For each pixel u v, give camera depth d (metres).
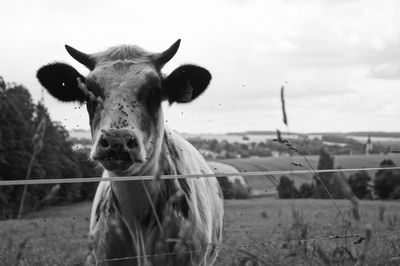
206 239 5.98
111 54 5.95
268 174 5.12
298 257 5.15
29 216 28.97
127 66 5.71
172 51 5.98
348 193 2.98
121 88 5.46
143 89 5.53
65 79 6.09
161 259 5.42
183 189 5.90
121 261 5.71
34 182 4.49
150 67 5.77
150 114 5.54
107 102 5.36
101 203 5.98
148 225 5.54
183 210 5.71
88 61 6.05
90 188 65.19
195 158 7.11
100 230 5.77
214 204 7.03
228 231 14.91
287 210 26.31
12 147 51.22
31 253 9.48
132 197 5.46
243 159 86.94
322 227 11.67
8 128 51.00
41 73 6.02
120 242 5.66
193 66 5.87
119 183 5.48
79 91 6.16
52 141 59.72
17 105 51.66
